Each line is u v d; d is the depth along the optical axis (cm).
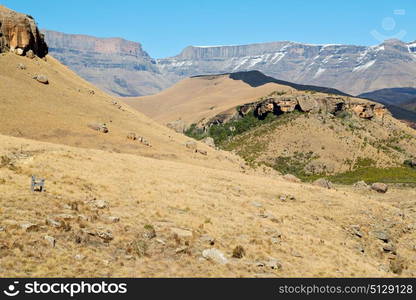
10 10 13062
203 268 2347
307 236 3625
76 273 2012
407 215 6191
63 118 9256
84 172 4100
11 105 8688
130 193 3703
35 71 11625
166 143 10450
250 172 10012
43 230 2345
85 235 2427
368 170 16850
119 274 2095
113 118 11112
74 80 13650
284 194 5444
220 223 3291
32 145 5147
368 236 4631
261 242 3017
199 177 5528
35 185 3106
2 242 2089
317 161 17938
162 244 2570
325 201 5541
